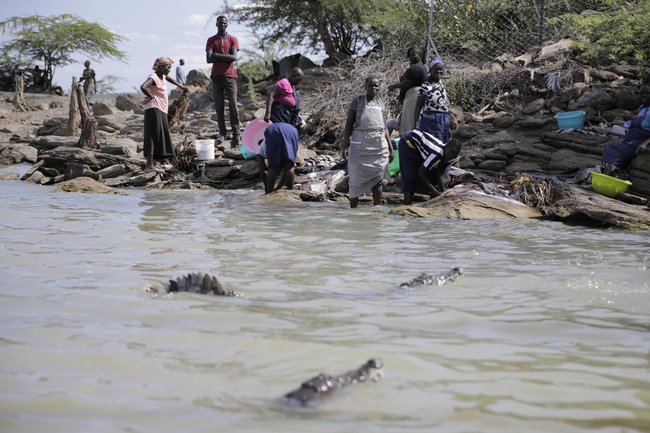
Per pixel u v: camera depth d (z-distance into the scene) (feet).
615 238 25.21
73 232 24.50
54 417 8.82
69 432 8.38
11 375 10.32
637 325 13.73
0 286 16.07
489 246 23.08
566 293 16.38
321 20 84.17
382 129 33.58
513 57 56.03
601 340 12.69
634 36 50.88
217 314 13.85
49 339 12.08
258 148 39.73
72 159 46.11
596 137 39.65
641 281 17.74
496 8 60.95
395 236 24.93
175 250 21.33
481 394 9.83
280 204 34.35
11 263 18.75
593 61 51.60
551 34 58.44
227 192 40.27
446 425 8.70
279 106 37.58
